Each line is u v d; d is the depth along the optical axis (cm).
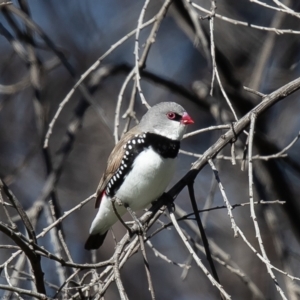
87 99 1052
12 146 1474
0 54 1480
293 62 1332
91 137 1495
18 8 1112
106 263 680
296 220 1191
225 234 1407
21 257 865
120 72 1210
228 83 1212
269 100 769
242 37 1359
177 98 1491
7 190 682
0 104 1277
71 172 1483
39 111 1113
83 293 688
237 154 1089
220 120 966
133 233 725
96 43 1462
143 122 907
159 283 1422
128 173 879
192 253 641
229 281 1389
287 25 1322
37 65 1155
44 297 638
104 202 914
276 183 1189
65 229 1452
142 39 1457
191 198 767
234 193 1423
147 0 853
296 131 1380
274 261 1347
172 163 880
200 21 1167
